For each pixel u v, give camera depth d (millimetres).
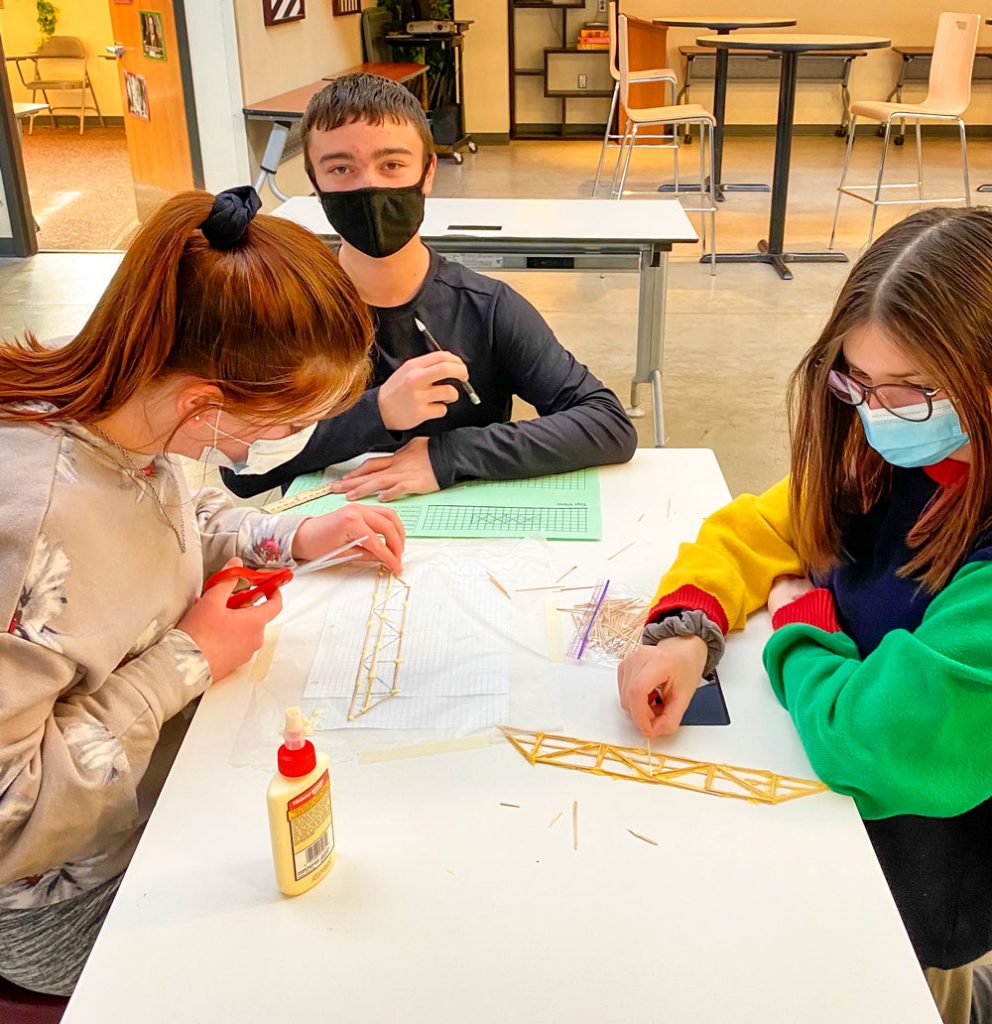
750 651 1155
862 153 8297
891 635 966
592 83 8758
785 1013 732
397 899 826
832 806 922
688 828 896
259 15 5410
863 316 943
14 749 875
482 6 8430
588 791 939
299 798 795
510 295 1776
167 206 886
